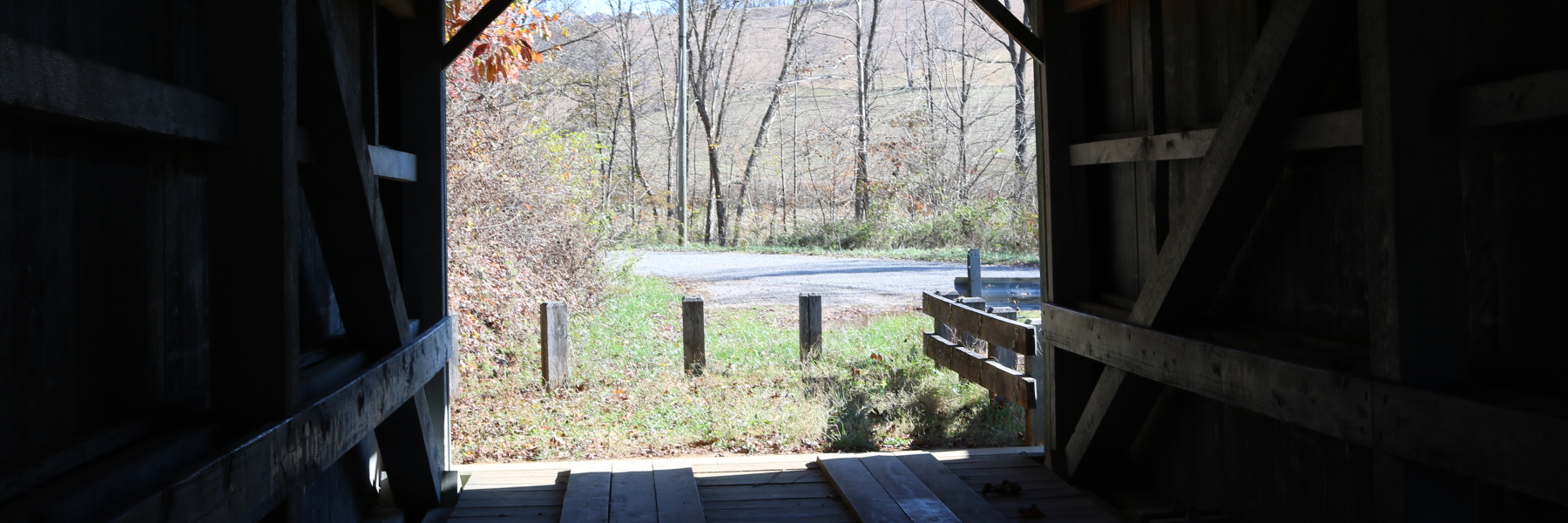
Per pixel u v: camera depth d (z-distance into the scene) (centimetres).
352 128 339
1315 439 353
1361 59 282
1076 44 512
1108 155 474
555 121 1470
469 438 671
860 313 1319
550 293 1070
